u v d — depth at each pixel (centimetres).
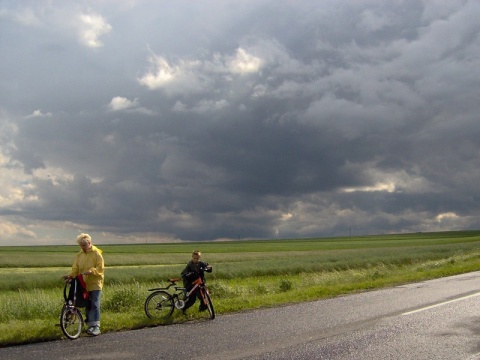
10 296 2219
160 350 887
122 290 1673
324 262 4434
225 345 914
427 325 1068
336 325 1087
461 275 2231
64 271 4369
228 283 2950
